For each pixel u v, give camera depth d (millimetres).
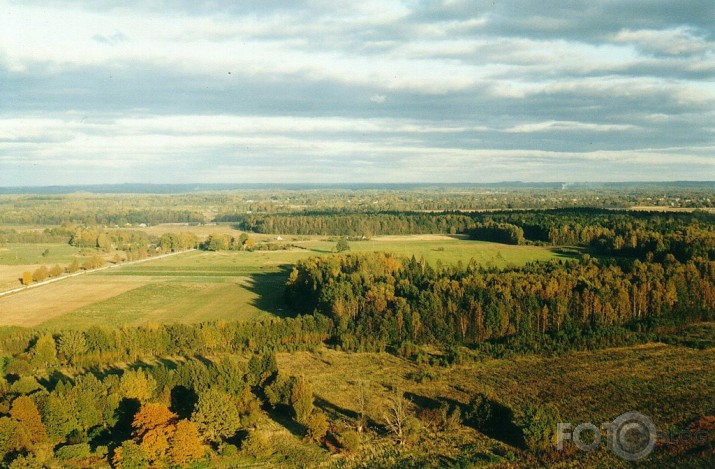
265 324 133125
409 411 93188
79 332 125250
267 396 93625
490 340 130375
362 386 104438
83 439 81688
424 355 118938
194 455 76312
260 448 79000
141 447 75062
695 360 112312
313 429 82688
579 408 91188
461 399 97000
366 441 83062
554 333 130375
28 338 125625
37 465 72688
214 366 97875
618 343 123625
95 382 89375
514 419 84125
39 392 86438
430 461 76750
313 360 121188
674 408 90125
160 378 93812
